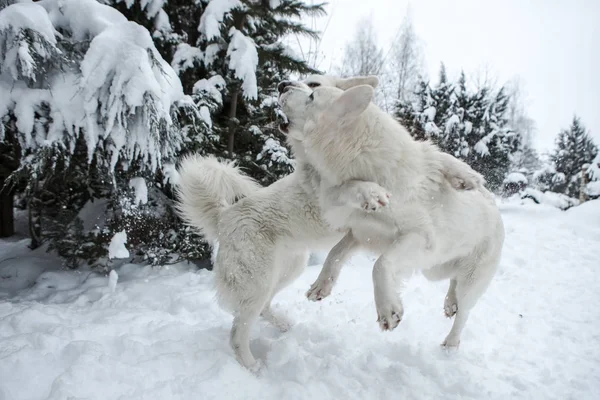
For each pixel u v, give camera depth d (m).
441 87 13.44
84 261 5.66
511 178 13.55
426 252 2.71
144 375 2.46
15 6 3.51
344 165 2.65
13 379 2.29
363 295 4.67
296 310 4.10
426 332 3.70
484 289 3.32
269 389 2.57
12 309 3.87
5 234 7.97
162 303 4.30
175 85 4.64
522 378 2.82
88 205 5.72
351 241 2.99
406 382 2.67
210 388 2.39
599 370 2.99
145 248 5.77
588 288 5.14
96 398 2.19
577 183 18.11
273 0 6.59
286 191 3.32
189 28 7.00
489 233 3.22
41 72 3.70
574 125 20.73
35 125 3.85
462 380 2.69
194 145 5.86
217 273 3.28
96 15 4.00
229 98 6.95
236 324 3.10
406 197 2.64
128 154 4.25
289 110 2.82
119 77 3.88
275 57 6.90
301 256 3.62
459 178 2.82
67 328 3.14
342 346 3.18
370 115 2.63
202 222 3.54
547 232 8.83
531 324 3.93
